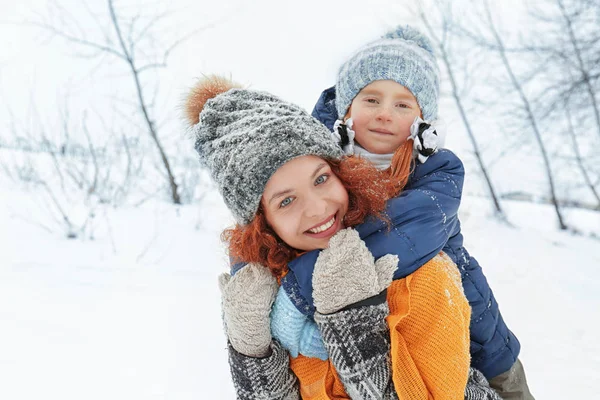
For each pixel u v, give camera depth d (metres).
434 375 1.09
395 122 1.41
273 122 1.16
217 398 2.67
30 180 6.99
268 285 1.19
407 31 1.60
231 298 1.18
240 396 1.21
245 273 1.22
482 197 8.84
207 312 3.69
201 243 5.25
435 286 1.14
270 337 1.19
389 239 1.17
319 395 1.17
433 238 1.19
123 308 3.71
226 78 1.44
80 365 2.95
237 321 1.16
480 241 6.06
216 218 6.14
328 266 1.09
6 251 4.76
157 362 3.01
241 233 1.32
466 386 1.23
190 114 1.41
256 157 1.14
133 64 7.03
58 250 4.89
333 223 1.20
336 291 1.08
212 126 1.26
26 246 4.93
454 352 1.09
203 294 4.01
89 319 3.52
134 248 5.02
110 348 3.15
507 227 6.96
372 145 1.44
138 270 4.48
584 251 5.82
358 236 1.14
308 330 1.18
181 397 2.68
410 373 1.08
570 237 6.59
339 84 1.59
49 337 3.24
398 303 1.14
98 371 2.89
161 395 2.69
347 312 1.07
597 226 7.09
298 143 1.15
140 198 6.94
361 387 1.08
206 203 7.03
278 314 1.18
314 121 1.25
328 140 1.22
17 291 3.91
